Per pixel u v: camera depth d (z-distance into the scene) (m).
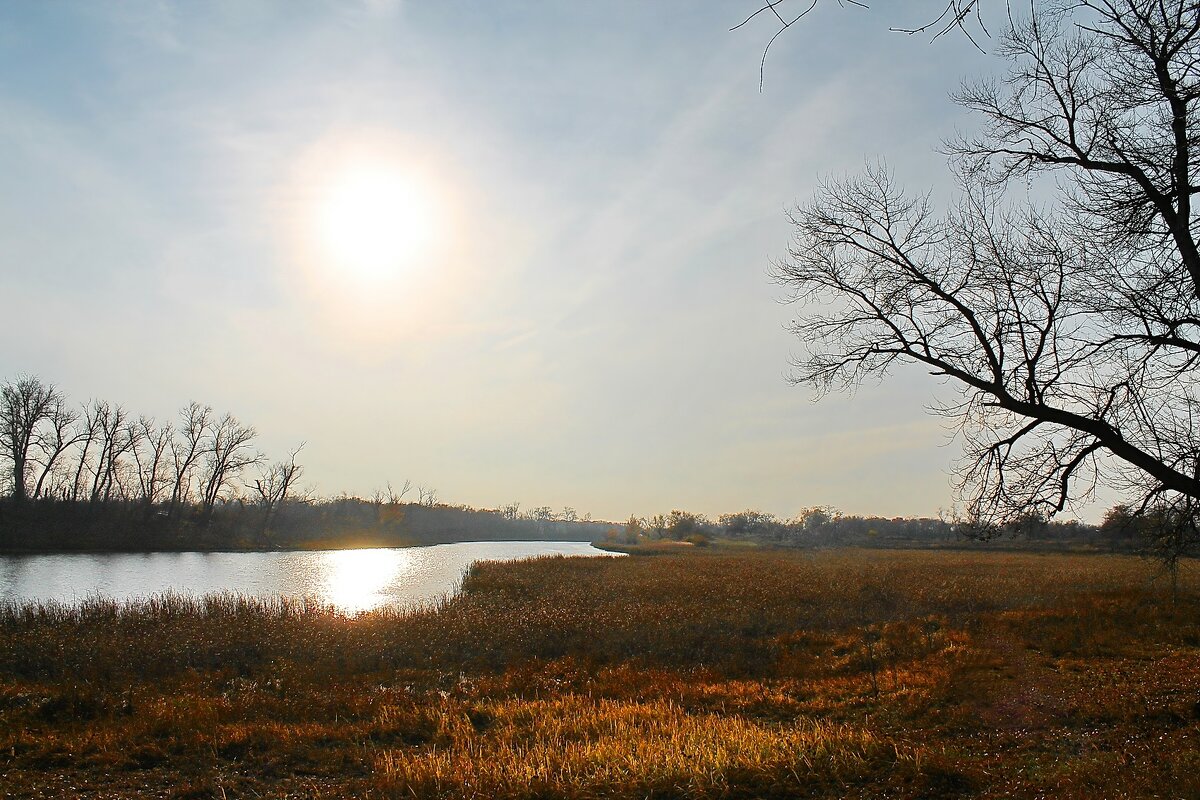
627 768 9.78
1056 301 11.90
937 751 10.77
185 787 9.73
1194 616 24.08
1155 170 11.18
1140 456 11.22
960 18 3.29
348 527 109.50
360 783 10.05
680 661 19.58
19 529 62.00
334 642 20.58
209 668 17.64
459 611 26.64
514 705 14.08
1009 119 12.14
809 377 13.85
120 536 68.50
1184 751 10.05
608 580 40.44
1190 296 11.08
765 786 9.38
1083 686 15.15
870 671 17.45
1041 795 8.88
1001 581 37.12
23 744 11.12
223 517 85.88
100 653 17.70
